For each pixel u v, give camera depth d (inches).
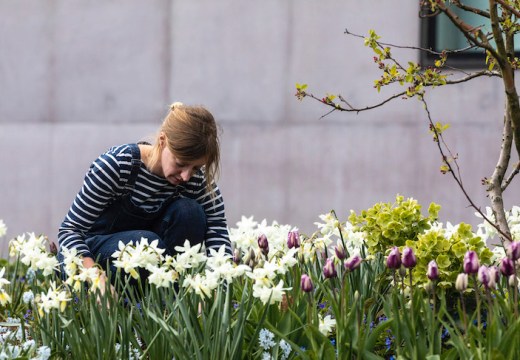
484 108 568.7
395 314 231.6
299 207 597.6
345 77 591.5
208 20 610.2
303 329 244.8
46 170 633.6
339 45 592.1
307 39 596.7
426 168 578.9
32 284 289.4
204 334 231.3
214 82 609.6
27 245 262.2
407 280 271.1
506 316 232.5
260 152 602.9
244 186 604.1
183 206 288.2
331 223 306.5
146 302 255.6
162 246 283.3
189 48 613.0
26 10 635.5
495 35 257.3
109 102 624.4
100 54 625.0
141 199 286.0
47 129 633.0
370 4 586.6
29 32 635.5
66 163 631.2
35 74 634.2
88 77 627.5
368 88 587.5
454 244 265.7
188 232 289.1
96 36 625.9
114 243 283.4
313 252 292.2
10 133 637.3
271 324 247.1
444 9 253.6
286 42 599.5
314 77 595.5
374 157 586.2
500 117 566.6
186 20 613.6
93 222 285.7
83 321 248.8
